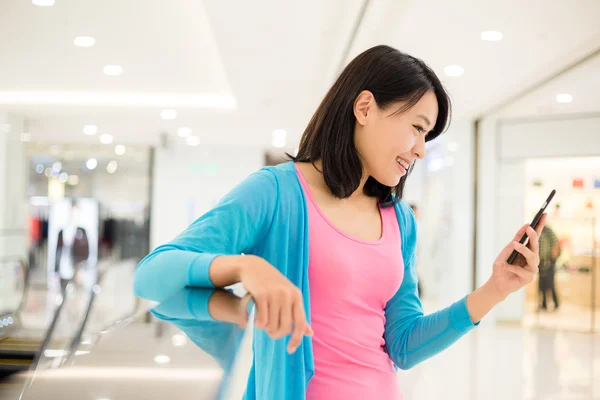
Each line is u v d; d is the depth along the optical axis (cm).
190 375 55
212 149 1761
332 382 112
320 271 114
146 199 1753
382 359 121
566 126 919
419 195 1397
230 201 106
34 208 1686
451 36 604
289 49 718
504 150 1023
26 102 1123
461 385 596
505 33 585
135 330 74
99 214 1725
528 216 995
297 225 114
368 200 132
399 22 569
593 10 509
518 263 125
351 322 116
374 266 118
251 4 562
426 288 1327
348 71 125
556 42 604
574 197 951
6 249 1082
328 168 120
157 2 624
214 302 74
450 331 125
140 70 923
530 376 638
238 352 68
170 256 85
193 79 980
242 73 848
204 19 676
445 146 1148
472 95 871
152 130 1434
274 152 1873
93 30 725
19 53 832
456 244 1080
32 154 1698
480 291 126
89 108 1151
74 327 795
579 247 943
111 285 1387
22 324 745
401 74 121
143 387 52
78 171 1725
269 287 69
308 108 1127
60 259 1661
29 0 627
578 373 653
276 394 104
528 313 984
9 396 413
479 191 1052
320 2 551
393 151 122
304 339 108
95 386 53
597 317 930
